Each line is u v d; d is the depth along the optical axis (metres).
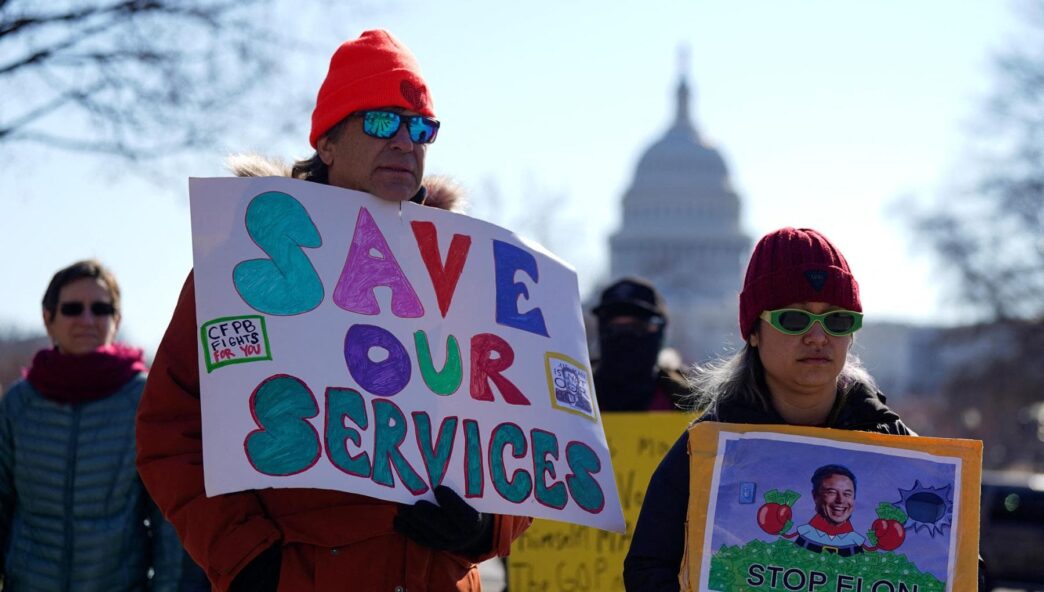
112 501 5.36
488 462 3.65
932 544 3.38
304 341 3.55
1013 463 57.50
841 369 3.56
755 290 3.57
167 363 3.58
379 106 3.71
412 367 3.66
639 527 3.56
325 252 3.68
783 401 3.63
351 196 3.75
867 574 3.37
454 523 3.45
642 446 5.89
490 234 3.93
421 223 3.84
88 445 5.38
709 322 107.75
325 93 3.77
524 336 3.87
